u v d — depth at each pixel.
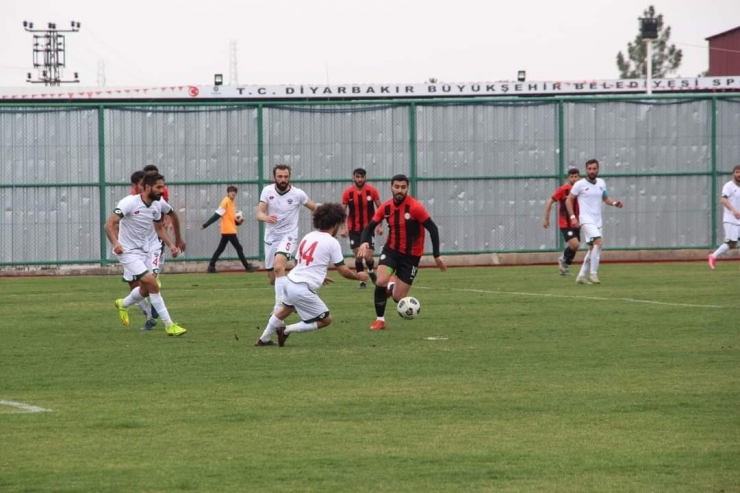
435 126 58.28
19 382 20.48
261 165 56.97
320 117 57.53
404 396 18.80
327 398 18.66
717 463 14.07
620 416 17.03
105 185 55.91
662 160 59.69
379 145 58.00
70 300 38.59
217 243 56.66
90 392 19.39
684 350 24.14
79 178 55.78
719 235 60.03
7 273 55.28
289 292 24.86
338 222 25.11
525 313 31.92
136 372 21.61
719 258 59.88
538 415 17.14
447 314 31.88
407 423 16.61
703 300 35.38
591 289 40.09
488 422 16.66
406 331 27.97
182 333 27.38
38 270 55.59
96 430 16.17
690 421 16.66
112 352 24.56
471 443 15.26
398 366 22.12
